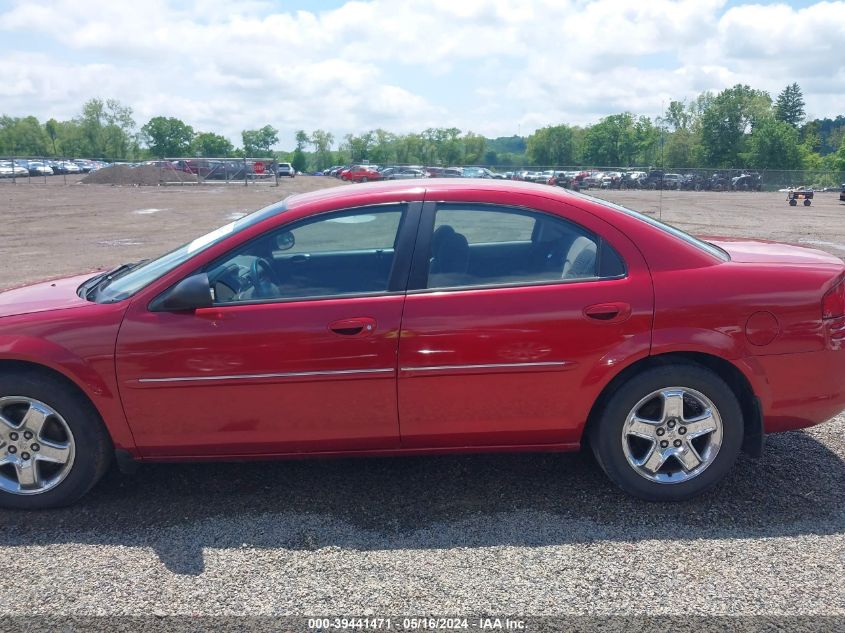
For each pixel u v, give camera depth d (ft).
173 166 155.22
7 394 10.72
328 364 10.53
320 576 9.28
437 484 11.89
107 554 9.91
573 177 142.92
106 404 10.66
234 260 11.04
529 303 10.54
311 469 12.57
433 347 10.51
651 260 10.79
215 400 10.67
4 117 422.00
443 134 456.86
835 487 11.55
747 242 13.52
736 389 11.20
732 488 11.57
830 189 137.80
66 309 10.96
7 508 11.22
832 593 8.76
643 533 10.23
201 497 11.58
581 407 10.78
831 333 10.80
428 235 11.00
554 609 8.52
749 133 287.28
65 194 111.65
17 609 8.67
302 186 147.23
